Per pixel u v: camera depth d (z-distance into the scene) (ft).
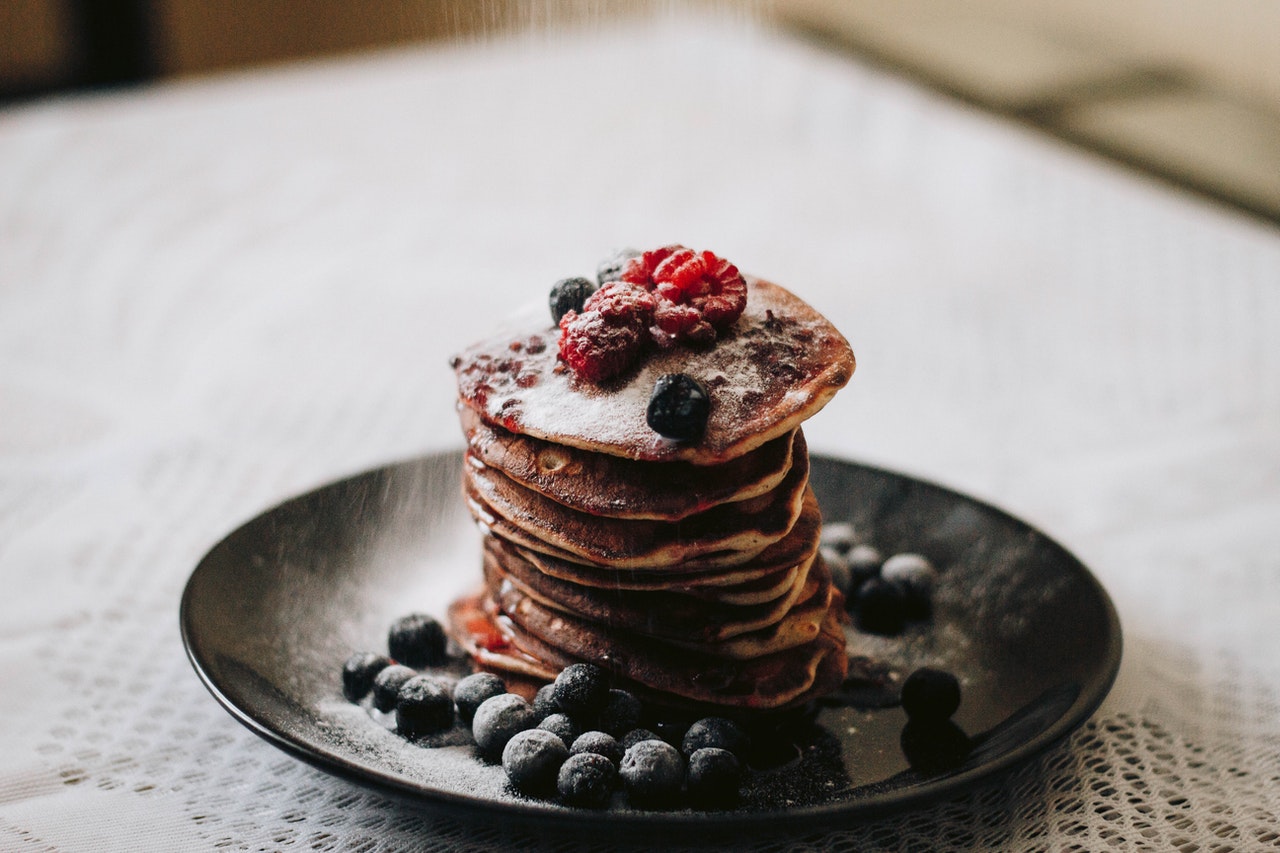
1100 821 1.71
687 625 1.77
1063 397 2.61
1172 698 1.90
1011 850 1.67
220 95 4.00
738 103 3.97
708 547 1.73
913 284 2.98
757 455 1.76
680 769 1.66
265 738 1.65
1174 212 3.29
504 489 1.82
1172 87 4.19
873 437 2.49
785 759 1.72
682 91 4.07
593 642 1.81
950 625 1.94
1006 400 2.60
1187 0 4.16
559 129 3.80
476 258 3.12
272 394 2.62
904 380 2.66
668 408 1.70
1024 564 1.97
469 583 2.00
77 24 5.61
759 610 1.78
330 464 2.43
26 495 2.30
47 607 2.03
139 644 1.98
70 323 2.81
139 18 5.67
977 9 4.84
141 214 3.27
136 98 3.95
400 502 2.08
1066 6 4.58
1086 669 1.77
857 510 2.13
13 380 2.61
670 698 1.78
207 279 3.01
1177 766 1.79
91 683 1.91
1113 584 2.12
